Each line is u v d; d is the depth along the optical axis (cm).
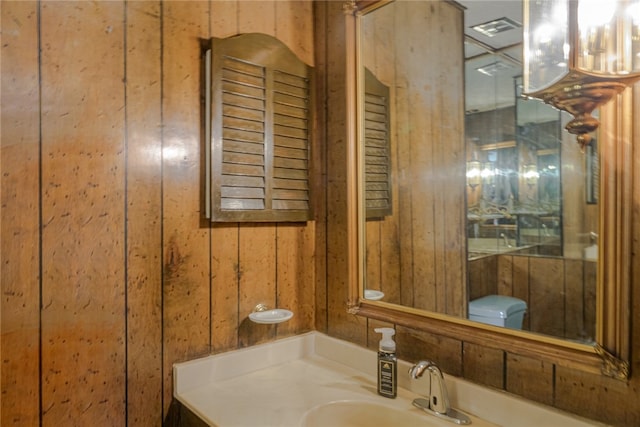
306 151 136
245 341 124
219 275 119
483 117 104
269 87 126
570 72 71
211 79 114
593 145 81
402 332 113
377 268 123
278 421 94
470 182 107
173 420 110
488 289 99
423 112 117
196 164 115
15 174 87
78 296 96
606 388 77
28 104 89
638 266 74
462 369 100
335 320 134
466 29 108
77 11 96
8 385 87
